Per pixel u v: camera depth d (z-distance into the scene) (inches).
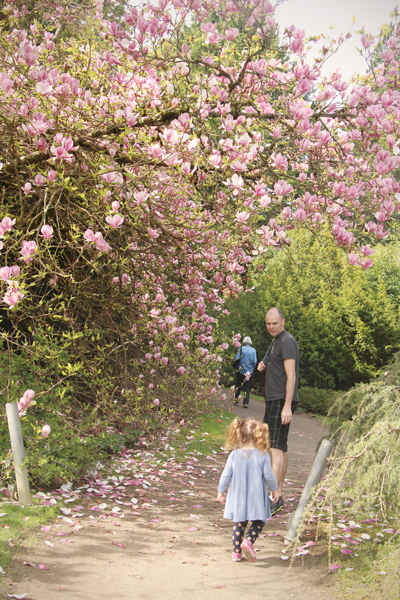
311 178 192.7
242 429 143.6
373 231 179.9
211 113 193.3
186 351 306.2
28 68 173.5
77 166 199.6
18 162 187.0
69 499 170.1
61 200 206.4
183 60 186.2
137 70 194.9
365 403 156.5
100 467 215.8
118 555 134.2
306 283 601.6
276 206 192.9
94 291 257.0
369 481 117.4
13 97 183.5
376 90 189.8
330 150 203.6
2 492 165.0
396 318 575.5
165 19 186.2
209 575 125.7
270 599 112.5
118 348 274.1
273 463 180.2
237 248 242.4
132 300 263.6
